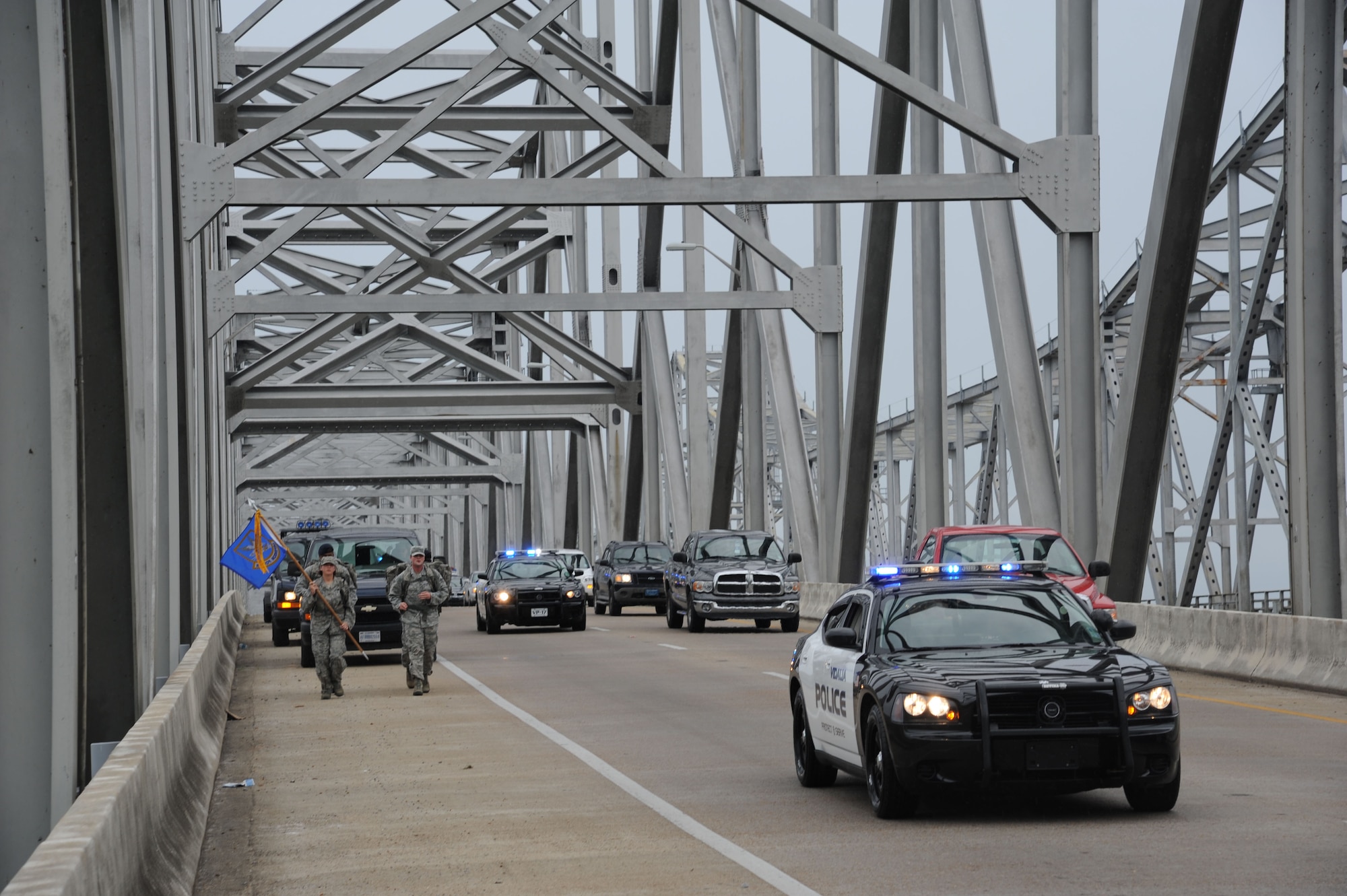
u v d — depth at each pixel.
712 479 73.62
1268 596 62.03
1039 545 29.45
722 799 16.30
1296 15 27.77
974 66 40.44
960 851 12.95
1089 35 37.16
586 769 18.88
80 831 8.22
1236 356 46.69
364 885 12.43
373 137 73.56
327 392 73.81
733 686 29.55
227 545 76.06
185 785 15.27
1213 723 21.86
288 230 53.81
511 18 69.75
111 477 16.48
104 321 15.81
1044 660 14.64
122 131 16.94
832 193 37.03
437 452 142.62
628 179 36.91
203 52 51.81
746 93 61.88
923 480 47.41
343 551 42.00
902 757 14.16
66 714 11.05
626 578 65.31
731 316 73.12
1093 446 36.62
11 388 10.80
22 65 10.77
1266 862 12.05
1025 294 39.09
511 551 54.31
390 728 24.30
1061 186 36.62
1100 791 16.27
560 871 12.70
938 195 37.00
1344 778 16.45
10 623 10.84
